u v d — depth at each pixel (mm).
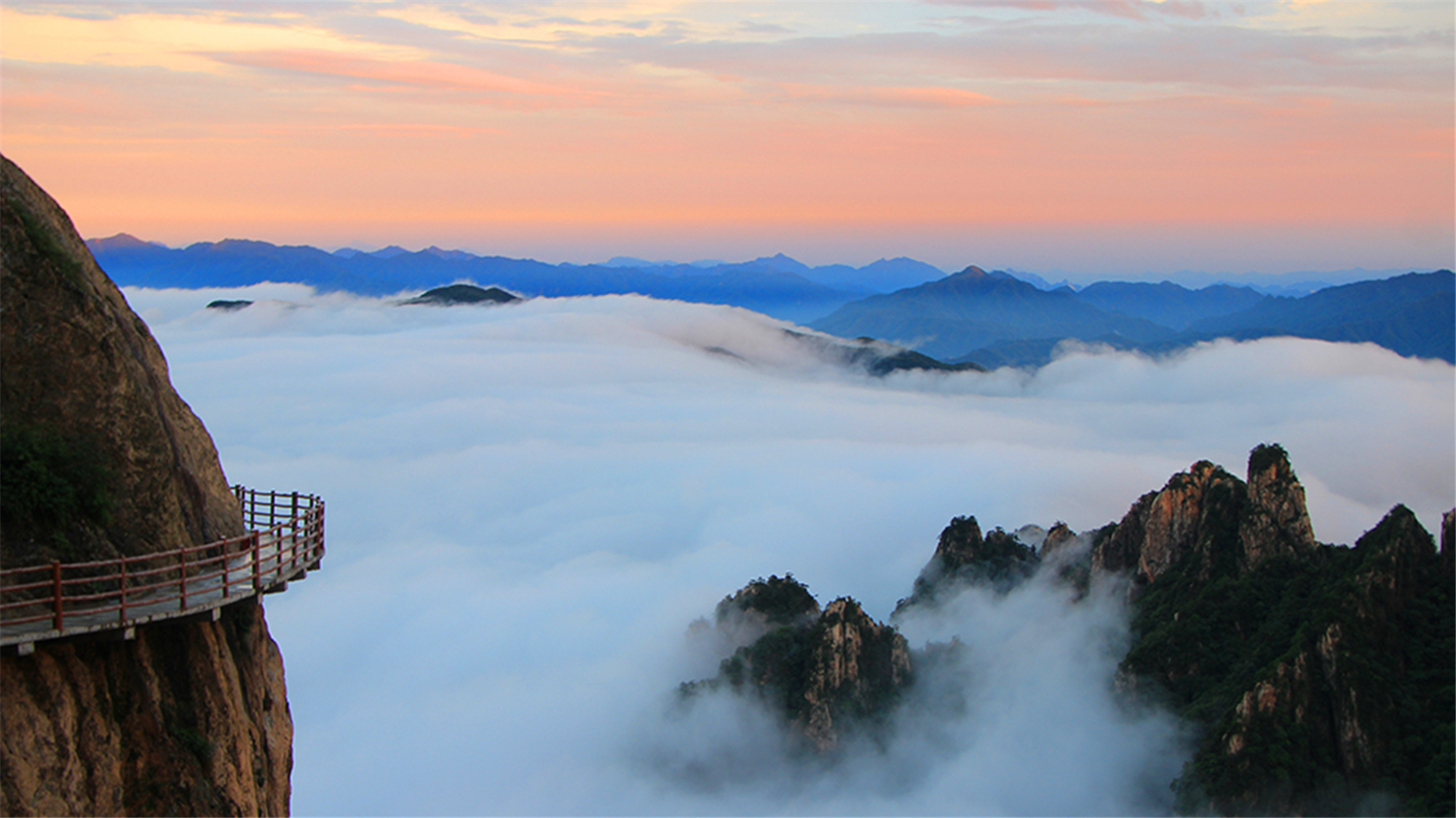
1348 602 93812
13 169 30172
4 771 24562
